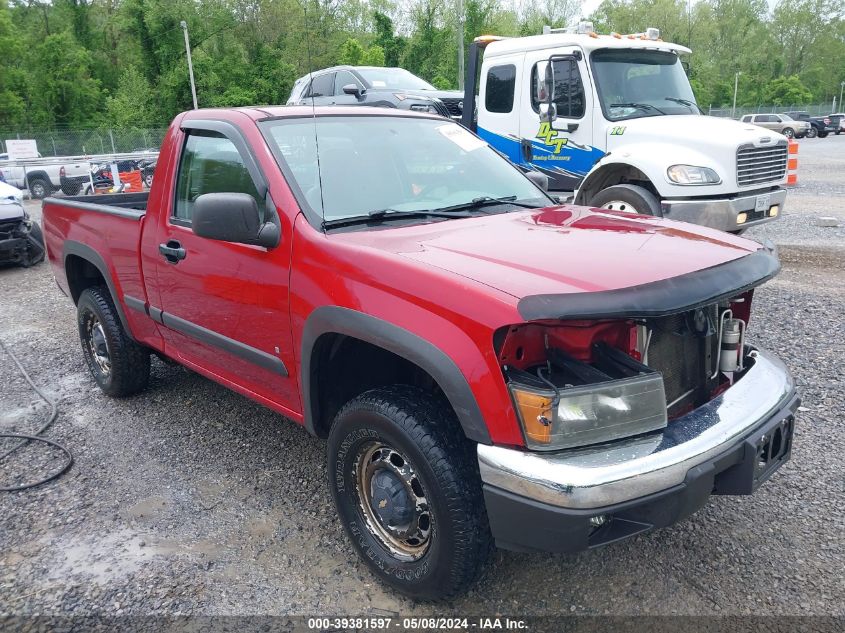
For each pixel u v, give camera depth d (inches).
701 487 92.7
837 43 3754.9
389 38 1684.3
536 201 149.0
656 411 92.2
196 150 148.5
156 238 154.9
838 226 409.1
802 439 154.9
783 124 1820.9
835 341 213.6
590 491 85.1
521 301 87.1
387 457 107.7
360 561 120.4
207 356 151.2
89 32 2363.4
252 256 126.6
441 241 112.1
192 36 1784.0
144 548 125.4
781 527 124.6
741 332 113.4
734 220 280.8
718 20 3447.3
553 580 113.5
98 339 195.2
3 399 199.3
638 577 113.3
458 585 100.2
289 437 168.7
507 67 348.5
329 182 129.9
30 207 729.6
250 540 127.3
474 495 97.0
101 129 1737.2
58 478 151.9
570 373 93.3
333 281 110.2
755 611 104.6
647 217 134.0
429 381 116.0
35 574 118.7
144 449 164.4
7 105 1977.1
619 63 321.1
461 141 160.2
